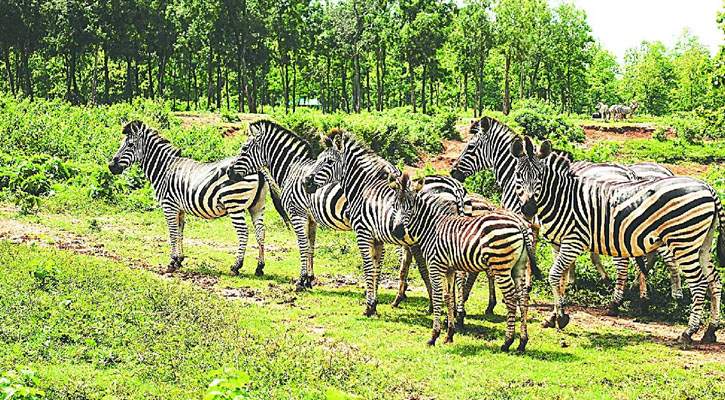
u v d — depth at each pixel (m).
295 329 9.08
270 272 12.80
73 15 48.81
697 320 9.00
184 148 26.19
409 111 53.94
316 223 11.93
